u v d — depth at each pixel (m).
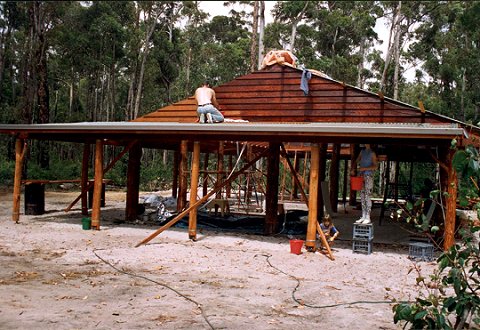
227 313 4.98
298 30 42.53
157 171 29.22
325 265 7.77
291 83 12.44
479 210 3.80
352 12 42.09
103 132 10.14
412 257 8.52
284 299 5.66
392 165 33.72
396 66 39.78
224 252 8.59
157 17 39.50
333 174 16.81
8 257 7.50
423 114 11.09
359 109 11.71
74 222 11.78
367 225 8.87
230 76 44.59
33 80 26.75
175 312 4.96
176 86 45.56
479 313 3.81
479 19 21.44
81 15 33.59
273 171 11.08
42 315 4.68
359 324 4.80
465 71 29.20
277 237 10.64
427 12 39.41
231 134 9.38
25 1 35.25
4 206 15.39
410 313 3.76
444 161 8.97
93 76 40.22
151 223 12.14
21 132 10.98
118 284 6.07
